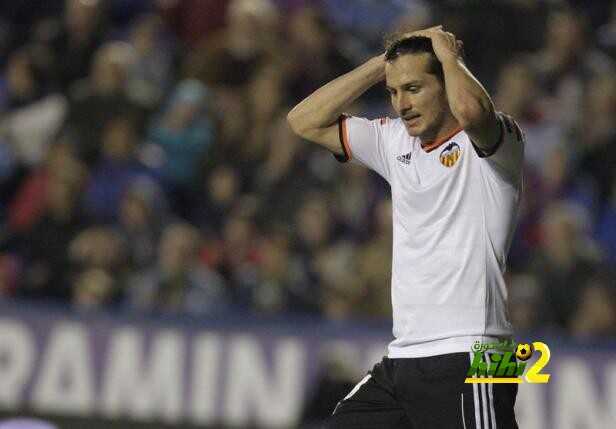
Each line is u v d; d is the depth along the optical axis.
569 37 42.78
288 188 38.59
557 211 36.69
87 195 39.19
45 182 39.28
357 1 45.75
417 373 16.70
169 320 33.06
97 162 40.62
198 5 46.41
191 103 40.84
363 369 32.59
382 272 35.31
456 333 16.48
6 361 33.09
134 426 32.66
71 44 45.09
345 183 38.66
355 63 44.28
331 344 32.72
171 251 35.66
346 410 17.64
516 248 38.41
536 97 42.00
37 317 33.25
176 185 40.47
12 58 46.38
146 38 44.00
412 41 16.55
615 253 39.47
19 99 44.00
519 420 31.75
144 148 40.88
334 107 18.06
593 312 34.66
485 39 43.78
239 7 43.66
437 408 16.64
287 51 43.38
